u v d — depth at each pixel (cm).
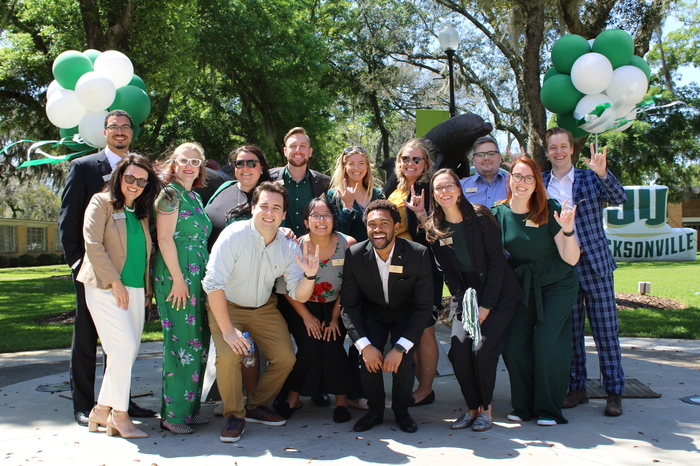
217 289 340
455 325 371
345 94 2438
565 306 371
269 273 365
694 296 1258
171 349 353
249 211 391
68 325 941
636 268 2220
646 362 571
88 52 520
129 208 351
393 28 2186
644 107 464
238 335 342
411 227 430
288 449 320
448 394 452
